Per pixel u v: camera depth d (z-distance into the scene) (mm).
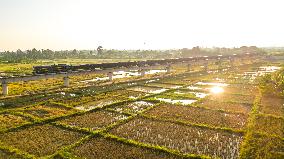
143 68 53156
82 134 19766
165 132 20422
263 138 18891
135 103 29859
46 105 28266
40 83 43812
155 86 41281
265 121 22750
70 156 15758
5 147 16891
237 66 74875
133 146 17672
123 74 58656
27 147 17234
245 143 17641
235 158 16047
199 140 18875
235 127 21406
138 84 42844
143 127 21531
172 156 16234
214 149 17344
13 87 38719
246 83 43531
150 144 17984
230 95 33812
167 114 25062
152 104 29344
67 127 20922
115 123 22000
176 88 38531
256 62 87688
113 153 16562
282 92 31766
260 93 33625
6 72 56812
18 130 20406
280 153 16375
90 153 16531
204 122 22703
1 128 20438
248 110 26516
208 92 36156
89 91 36531
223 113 25516
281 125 21797
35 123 21797
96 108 26531
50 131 20297
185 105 28328
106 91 36438
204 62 67625
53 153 16406
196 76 53656
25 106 27531
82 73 41562
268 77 37969
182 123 22250
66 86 39906
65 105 27750
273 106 27859
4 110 25484
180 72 60438
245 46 158375
